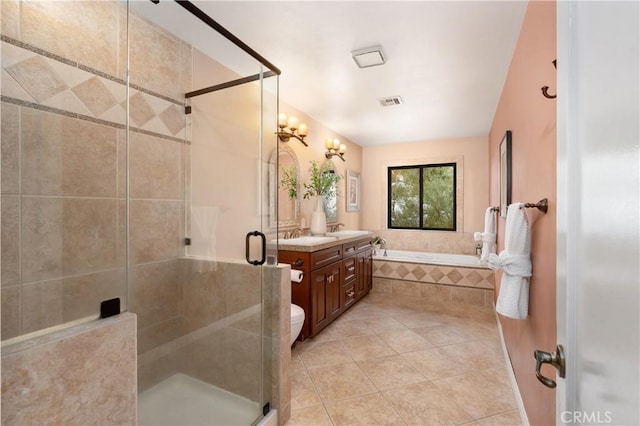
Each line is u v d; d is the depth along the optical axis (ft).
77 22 4.57
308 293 8.30
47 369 2.63
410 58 7.06
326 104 10.17
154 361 5.62
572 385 2.06
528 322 4.99
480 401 5.95
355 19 5.63
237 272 5.83
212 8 5.33
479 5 5.21
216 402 5.53
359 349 8.14
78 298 3.92
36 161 4.08
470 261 13.20
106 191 4.85
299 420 5.47
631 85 1.35
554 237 3.65
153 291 5.72
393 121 12.14
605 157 1.62
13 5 3.88
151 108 5.69
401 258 14.16
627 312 1.38
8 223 3.80
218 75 6.76
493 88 8.75
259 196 7.01
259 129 6.97
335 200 13.66
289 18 5.62
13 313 3.77
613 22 1.53
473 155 14.56
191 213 6.26
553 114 3.71
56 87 4.31
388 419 5.46
